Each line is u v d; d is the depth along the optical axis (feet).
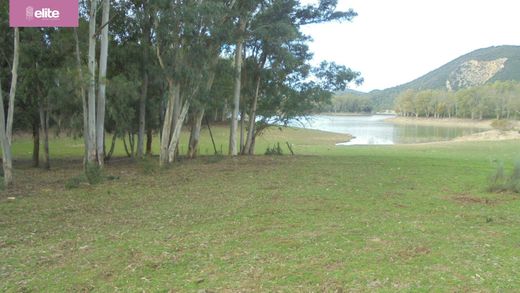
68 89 51.65
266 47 69.82
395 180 45.55
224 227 25.93
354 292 15.97
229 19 56.65
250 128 81.20
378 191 38.68
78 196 37.99
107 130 74.59
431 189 39.86
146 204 34.04
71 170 61.77
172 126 65.36
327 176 48.60
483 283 16.70
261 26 62.59
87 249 21.90
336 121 361.10
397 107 467.93
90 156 50.39
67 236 24.70
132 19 58.85
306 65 75.61
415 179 46.29
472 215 28.76
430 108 413.39
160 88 70.69
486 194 37.19
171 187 42.45
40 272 18.70
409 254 20.29
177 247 21.85
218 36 54.49
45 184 46.19
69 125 64.44
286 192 38.32
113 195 38.37
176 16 50.14
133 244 22.52
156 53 58.13
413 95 447.42
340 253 20.44
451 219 27.55
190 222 27.50
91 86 48.37
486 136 198.18
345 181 44.78
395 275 17.58
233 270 18.39
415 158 73.00
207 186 42.60
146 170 53.62
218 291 16.26
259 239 23.12
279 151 81.05
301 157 72.84
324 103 81.51
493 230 24.73
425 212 29.78
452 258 19.70
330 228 25.20
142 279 17.58
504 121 246.47
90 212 31.37
